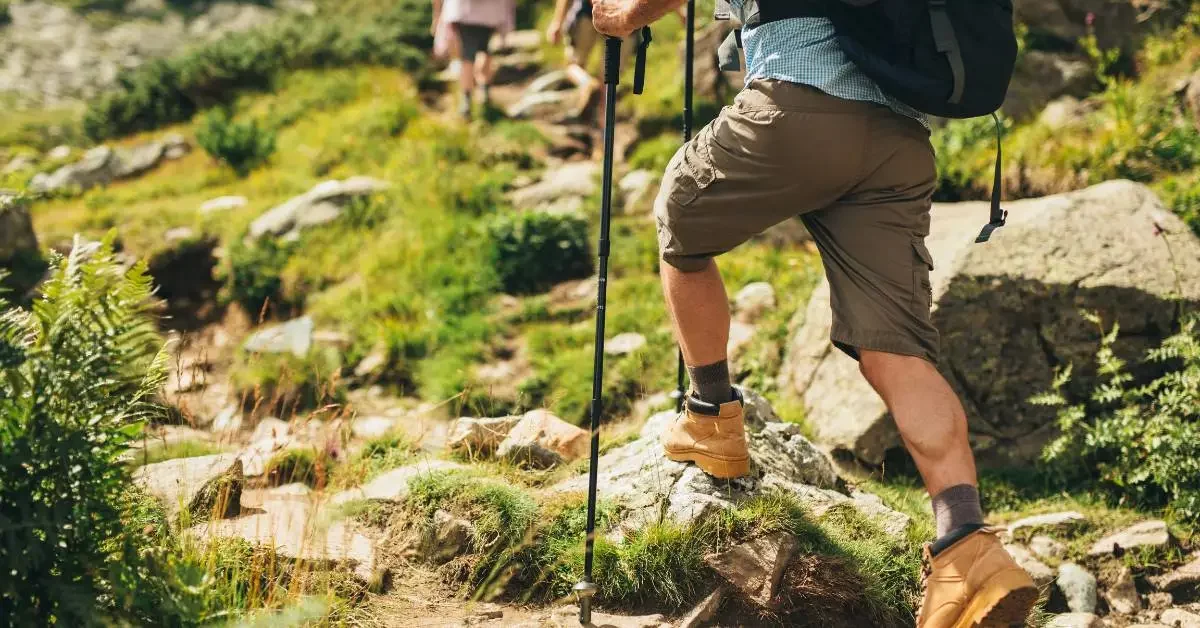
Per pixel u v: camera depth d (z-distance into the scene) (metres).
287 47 12.77
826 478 3.54
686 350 2.94
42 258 7.48
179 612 2.26
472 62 10.24
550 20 13.58
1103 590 3.63
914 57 2.32
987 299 4.66
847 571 2.89
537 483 3.57
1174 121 6.75
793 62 2.39
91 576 2.29
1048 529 3.95
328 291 7.75
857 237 2.41
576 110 9.98
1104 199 4.92
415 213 8.30
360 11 15.30
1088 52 7.68
